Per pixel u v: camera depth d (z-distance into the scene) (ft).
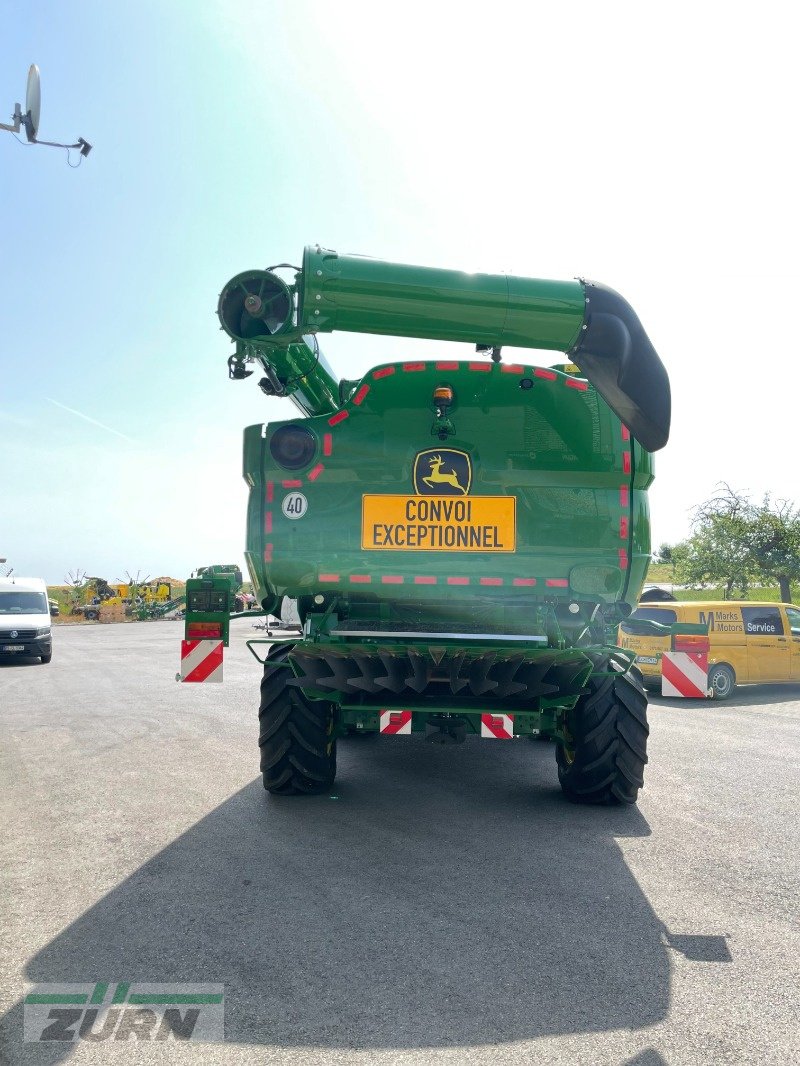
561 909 12.26
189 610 17.69
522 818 17.52
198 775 21.70
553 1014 9.10
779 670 43.11
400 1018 9.00
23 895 12.84
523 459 16.98
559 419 17.04
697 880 13.60
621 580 16.97
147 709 35.04
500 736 16.74
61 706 36.06
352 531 17.01
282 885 13.28
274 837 15.99
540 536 16.89
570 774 18.39
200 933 11.32
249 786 20.42
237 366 15.88
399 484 17.04
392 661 16.22
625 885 13.34
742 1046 8.47
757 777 21.79
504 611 17.30
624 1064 8.13
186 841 15.75
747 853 15.10
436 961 10.43
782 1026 8.87
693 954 10.69
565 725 19.04
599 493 17.02
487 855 14.90
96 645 82.17
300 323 14.58
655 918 11.93
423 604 17.58
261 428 17.22
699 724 31.81
